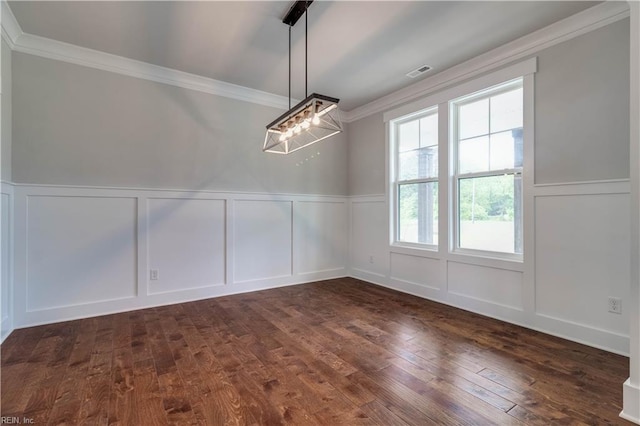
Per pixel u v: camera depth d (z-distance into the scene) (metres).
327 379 2.00
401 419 1.62
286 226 4.46
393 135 4.33
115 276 3.29
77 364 2.18
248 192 4.13
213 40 2.92
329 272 4.88
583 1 2.34
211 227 3.86
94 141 3.19
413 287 4.00
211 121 3.87
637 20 1.63
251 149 4.16
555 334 2.68
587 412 1.67
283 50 3.08
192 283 3.73
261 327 2.88
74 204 3.09
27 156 2.88
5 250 2.66
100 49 3.08
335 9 2.45
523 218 2.90
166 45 3.00
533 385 1.92
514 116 3.05
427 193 3.94
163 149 3.56
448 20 2.59
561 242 2.65
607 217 2.41
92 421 1.60
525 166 2.87
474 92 3.29
